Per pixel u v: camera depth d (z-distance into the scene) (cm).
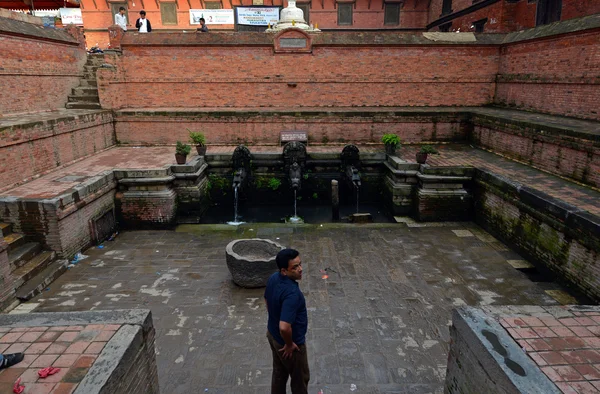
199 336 573
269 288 373
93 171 1030
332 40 1469
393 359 528
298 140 1351
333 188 1081
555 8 1444
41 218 768
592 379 302
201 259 830
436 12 2308
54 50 1349
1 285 624
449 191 1044
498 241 927
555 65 1222
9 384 298
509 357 322
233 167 1234
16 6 1828
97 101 1422
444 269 783
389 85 1519
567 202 765
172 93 1491
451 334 404
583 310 392
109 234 978
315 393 469
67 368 313
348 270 779
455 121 1389
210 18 2359
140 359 370
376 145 1398
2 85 1118
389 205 1162
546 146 994
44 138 988
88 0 2344
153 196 1009
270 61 1477
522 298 679
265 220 1158
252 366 513
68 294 688
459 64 1509
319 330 588
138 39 1434
